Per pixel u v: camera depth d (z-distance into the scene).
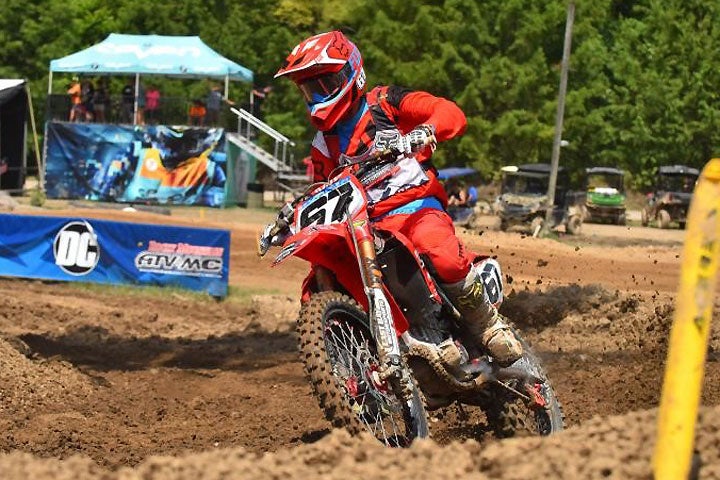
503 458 9.70
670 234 98.94
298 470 9.74
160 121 100.06
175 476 9.53
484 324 13.90
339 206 13.02
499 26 127.88
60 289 42.28
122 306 39.25
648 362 23.09
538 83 128.12
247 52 140.12
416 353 13.45
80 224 43.38
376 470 9.66
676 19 141.12
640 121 138.00
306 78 13.63
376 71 126.06
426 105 13.77
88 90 101.56
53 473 9.66
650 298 33.69
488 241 74.12
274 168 102.81
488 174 127.94
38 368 22.42
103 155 99.25
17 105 96.75
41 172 99.25
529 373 14.62
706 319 7.82
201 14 144.12
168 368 25.30
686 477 7.85
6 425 18.27
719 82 138.75
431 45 125.56
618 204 110.75
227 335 31.97
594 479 9.03
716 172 7.85
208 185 98.69
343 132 13.90
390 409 13.09
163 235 42.56
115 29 145.62
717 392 19.42
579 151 135.50
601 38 150.75
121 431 18.17
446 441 16.08
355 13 128.62
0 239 43.97
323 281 13.72
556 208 91.06
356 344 13.31
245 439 17.25
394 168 13.55
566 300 30.91
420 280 13.45
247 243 64.44
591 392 20.55
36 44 137.25
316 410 19.61
